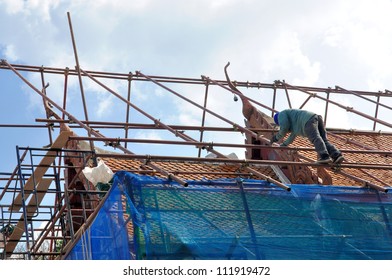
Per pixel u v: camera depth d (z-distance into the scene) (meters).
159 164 20.95
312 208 15.18
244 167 15.89
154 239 13.72
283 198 15.15
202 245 13.95
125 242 13.85
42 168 17.94
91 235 15.07
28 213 20.28
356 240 15.04
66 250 16.95
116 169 20.02
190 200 14.48
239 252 14.11
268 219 14.73
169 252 13.68
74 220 20.91
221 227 14.30
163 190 14.40
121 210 14.27
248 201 14.88
